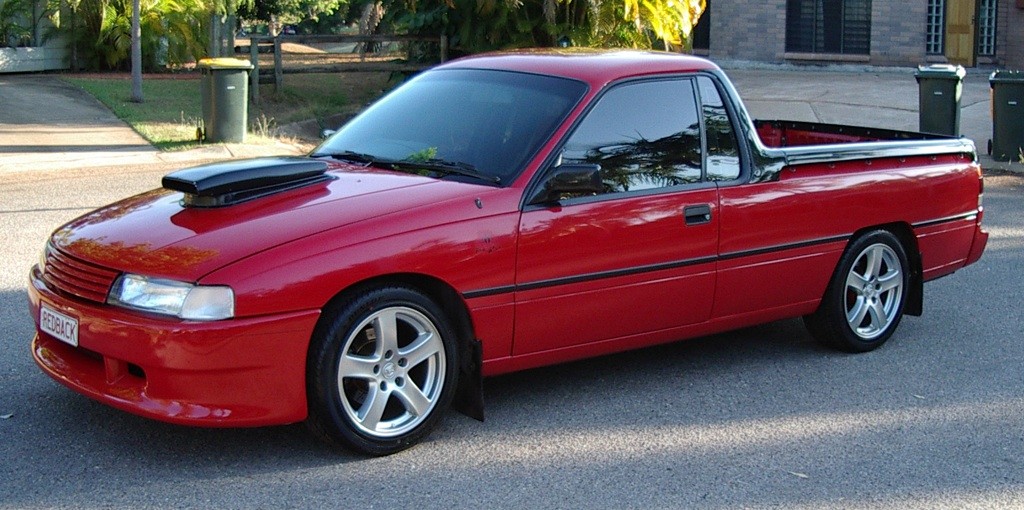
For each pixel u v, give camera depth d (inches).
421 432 192.1
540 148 203.5
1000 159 562.3
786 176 235.5
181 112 693.3
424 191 195.5
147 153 557.6
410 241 184.7
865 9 959.6
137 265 174.9
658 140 218.2
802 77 915.4
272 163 201.3
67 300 181.2
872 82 869.8
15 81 811.4
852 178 246.5
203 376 169.0
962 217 273.3
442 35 733.3
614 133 213.0
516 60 233.1
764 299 235.9
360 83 831.7
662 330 221.6
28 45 916.6
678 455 193.2
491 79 226.5
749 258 229.6
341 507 168.9
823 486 181.2
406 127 223.9
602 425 207.2
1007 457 195.3
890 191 253.8
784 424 209.8
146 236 183.2
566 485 179.3
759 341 267.7
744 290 231.1
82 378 181.3
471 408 199.9
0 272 311.0
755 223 229.1
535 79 221.0
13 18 911.0
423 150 214.7
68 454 186.4
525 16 701.3
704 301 225.0
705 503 173.6
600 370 240.8
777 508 172.4
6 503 167.2
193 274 170.1
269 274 171.8
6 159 525.0
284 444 193.0
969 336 273.7
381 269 181.0
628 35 706.2
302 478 178.9
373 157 218.2
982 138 626.5
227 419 171.2
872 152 250.5
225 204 190.4
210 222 184.5
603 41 698.2
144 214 194.9
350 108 725.9
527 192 199.0
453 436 199.9
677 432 204.4
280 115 695.7
